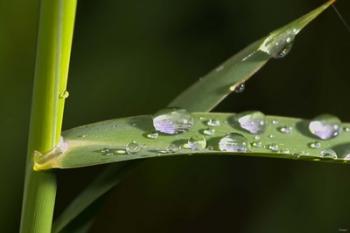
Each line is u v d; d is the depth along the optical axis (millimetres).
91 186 223
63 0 207
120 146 217
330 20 355
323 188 341
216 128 223
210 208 356
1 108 296
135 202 352
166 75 343
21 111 300
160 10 349
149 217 352
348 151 222
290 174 354
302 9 353
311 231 339
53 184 214
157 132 219
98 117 329
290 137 223
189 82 345
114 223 347
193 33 352
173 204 354
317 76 363
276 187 355
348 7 349
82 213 226
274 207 350
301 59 366
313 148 221
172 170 357
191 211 355
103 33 344
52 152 212
